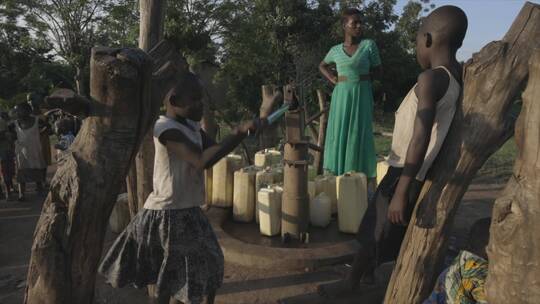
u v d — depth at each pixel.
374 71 4.73
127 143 2.23
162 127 2.33
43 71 28.12
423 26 2.53
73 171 2.21
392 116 27.06
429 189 2.38
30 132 6.75
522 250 1.75
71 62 23.64
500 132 2.20
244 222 4.79
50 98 2.09
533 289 1.74
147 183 3.34
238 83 22.39
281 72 23.33
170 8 16.84
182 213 2.44
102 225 2.33
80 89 24.23
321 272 3.71
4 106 21.69
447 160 2.32
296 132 3.99
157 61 2.86
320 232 4.48
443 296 2.32
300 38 23.80
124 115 2.19
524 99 1.76
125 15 20.22
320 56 22.56
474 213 5.79
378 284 3.41
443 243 2.40
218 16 18.70
